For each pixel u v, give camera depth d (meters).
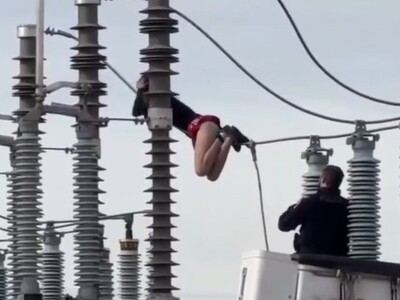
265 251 17.22
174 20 19.75
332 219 20.44
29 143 25.20
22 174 25.20
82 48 23.36
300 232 20.62
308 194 21.02
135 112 20.08
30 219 25.20
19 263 25.16
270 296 17.16
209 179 19.09
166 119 19.50
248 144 19.56
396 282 17.42
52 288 25.95
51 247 25.95
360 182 19.95
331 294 17.23
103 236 24.09
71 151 24.05
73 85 23.50
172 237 19.47
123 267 25.59
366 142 20.08
